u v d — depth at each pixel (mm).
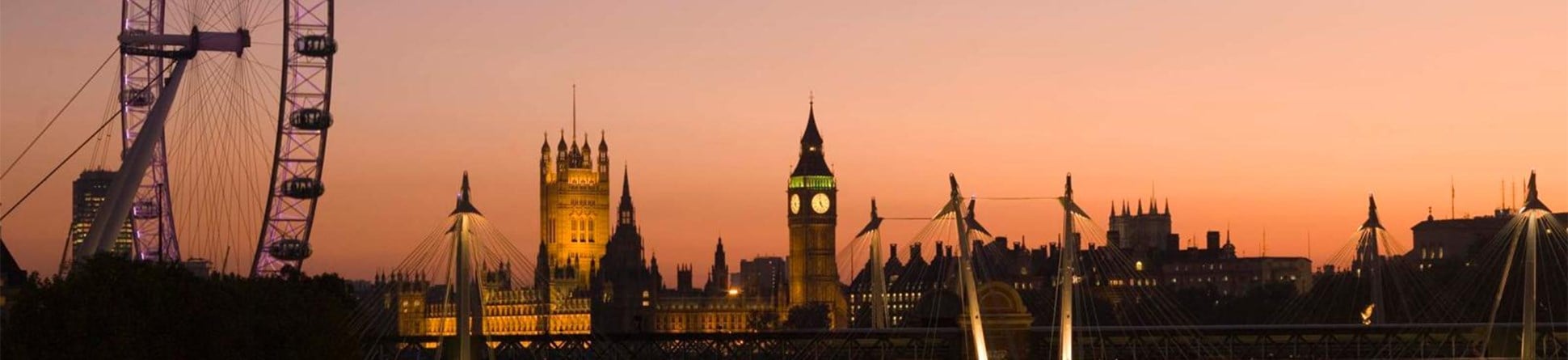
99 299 174125
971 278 197250
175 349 175625
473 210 182250
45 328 172750
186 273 191625
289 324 186625
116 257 181750
